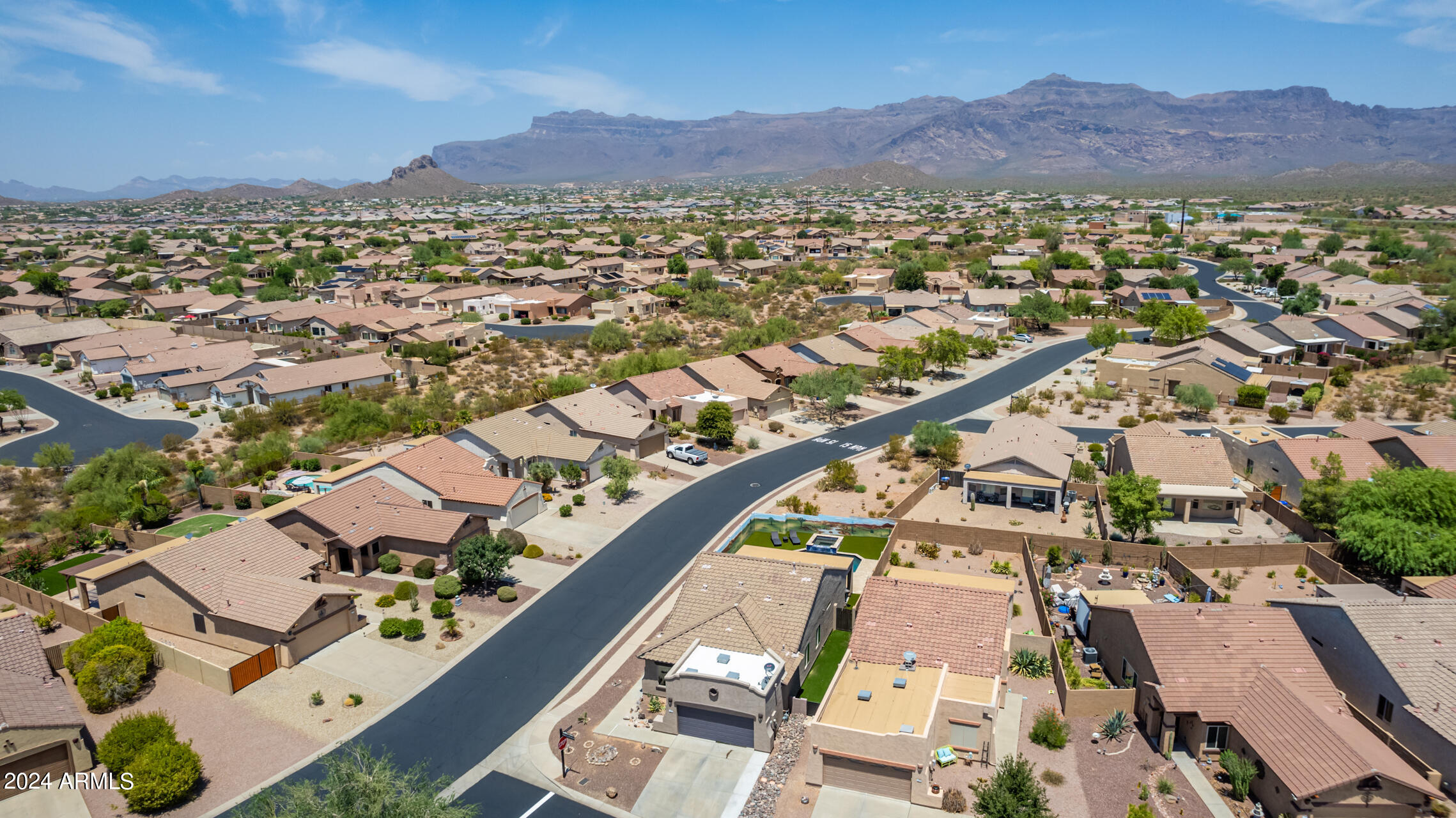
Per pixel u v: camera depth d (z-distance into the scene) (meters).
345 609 52.97
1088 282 186.75
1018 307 158.00
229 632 50.75
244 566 54.88
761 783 39.19
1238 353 120.69
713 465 86.75
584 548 66.56
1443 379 106.25
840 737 37.97
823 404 108.25
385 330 145.25
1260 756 36.47
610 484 76.81
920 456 88.94
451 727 44.00
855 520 69.50
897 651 44.81
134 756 38.81
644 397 98.31
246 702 45.81
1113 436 93.50
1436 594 47.97
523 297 175.25
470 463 76.56
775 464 86.94
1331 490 62.69
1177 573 58.47
